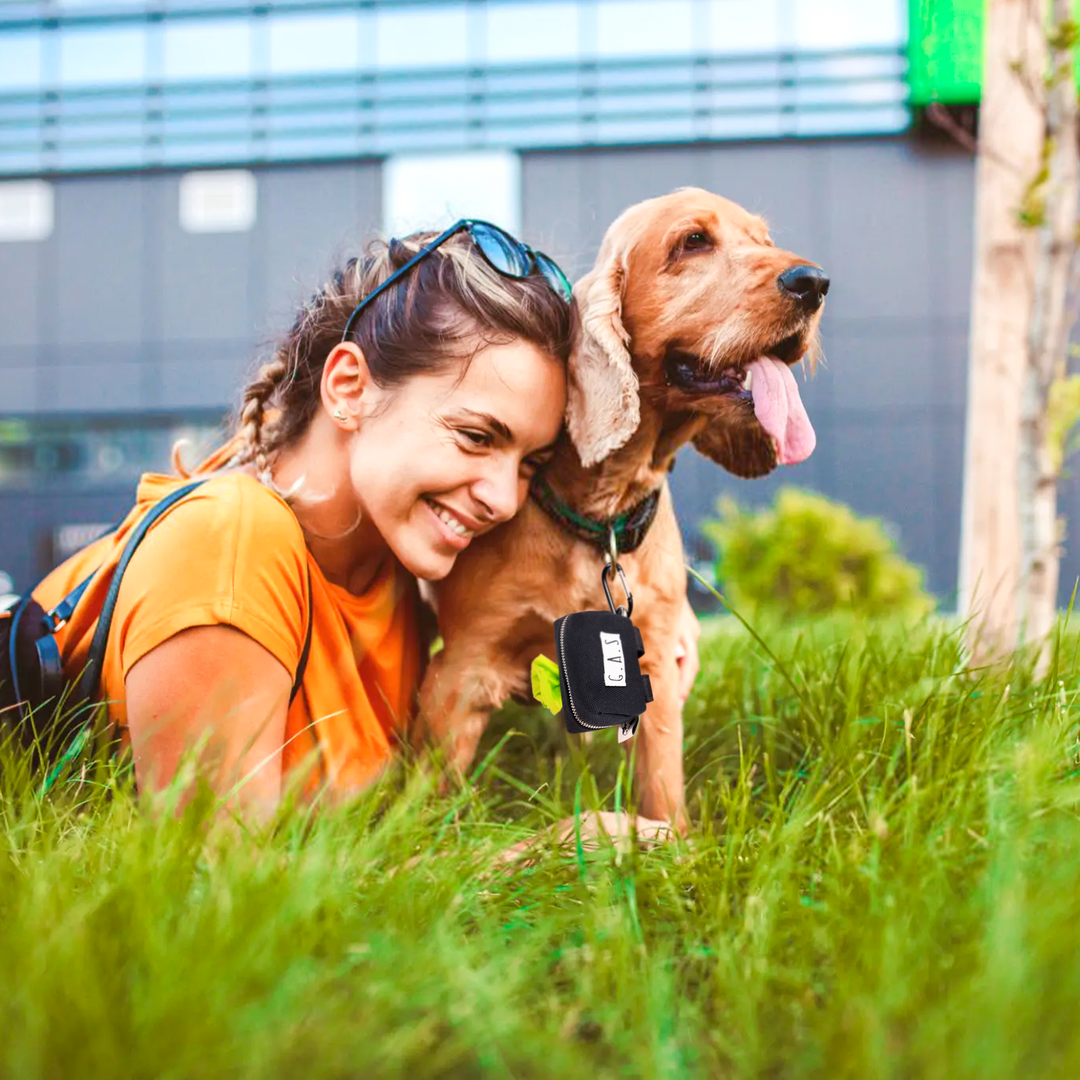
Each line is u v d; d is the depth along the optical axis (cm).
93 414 1319
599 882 154
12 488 1334
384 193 1273
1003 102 404
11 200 1321
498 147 1246
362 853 150
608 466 226
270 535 185
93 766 181
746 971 126
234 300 1295
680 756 239
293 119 1275
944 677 214
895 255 1223
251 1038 102
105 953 115
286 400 213
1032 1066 103
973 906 130
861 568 670
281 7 1266
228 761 171
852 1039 106
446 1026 120
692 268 229
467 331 194
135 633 175
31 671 187
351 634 212
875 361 1229
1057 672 205
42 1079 98
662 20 1225
